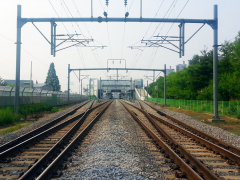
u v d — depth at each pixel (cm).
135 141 1177
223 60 4222
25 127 1711
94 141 1148
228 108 2706
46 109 3306
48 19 1814
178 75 5875
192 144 1162
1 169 736
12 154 892
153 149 1021
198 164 750
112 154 873
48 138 1281
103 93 10756
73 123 1969
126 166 734
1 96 2628
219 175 703
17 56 2066
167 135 1272
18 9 1953
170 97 6272
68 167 752
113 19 1691
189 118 2433
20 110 2345
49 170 666
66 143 1115
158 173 700
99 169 696
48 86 8862
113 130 1448
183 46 1916
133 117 2402
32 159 856
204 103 3356
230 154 884
